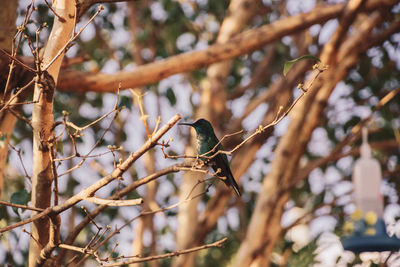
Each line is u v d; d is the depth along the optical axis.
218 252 16.56
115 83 10.62
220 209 13.88
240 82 17.36
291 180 12.58
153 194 14.58
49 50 6.83
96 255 6.14
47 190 6.87
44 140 6.68
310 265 10.56
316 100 12.56
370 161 7.94
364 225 7.46
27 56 8.62
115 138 14.07
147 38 14.47
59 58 6.79
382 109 13.83
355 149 13.15
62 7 6.93
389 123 14.15
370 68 13.88
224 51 11.27
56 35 6.86
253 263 12.09
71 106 13.83
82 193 6.02
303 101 12.65
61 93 13.83
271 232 12.28
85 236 13.80
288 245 12.41
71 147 13.30
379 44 12.94
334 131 15.15
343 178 14.87
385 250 7.33
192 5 15.21
